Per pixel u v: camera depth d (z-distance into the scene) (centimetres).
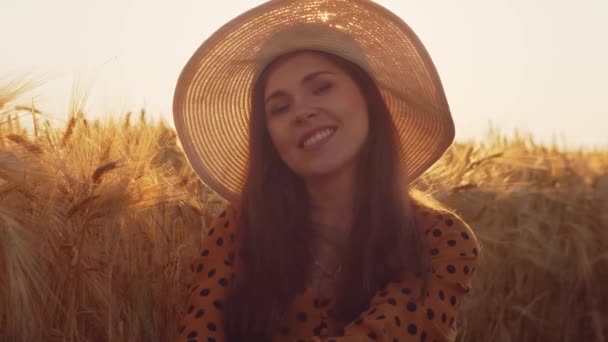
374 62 248
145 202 285
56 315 265
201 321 239
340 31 238
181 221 307
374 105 242
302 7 243
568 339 445
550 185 500
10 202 256
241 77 257
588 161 556
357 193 242
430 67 245
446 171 437
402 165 245
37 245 254
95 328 274
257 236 242
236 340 241
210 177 268
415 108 256
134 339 280
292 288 238
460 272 235
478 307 422
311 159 234
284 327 239
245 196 248
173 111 259
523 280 444
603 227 463
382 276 233
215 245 255
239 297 240
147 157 318
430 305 227
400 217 237
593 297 450
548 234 456
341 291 234
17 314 240
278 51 239
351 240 237
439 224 242
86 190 271
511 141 585
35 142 287
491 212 444
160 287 291
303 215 247
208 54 250
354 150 237
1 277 244
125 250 285
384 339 214
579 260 441
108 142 301
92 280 271
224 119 264
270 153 248
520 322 440
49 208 262
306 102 233
